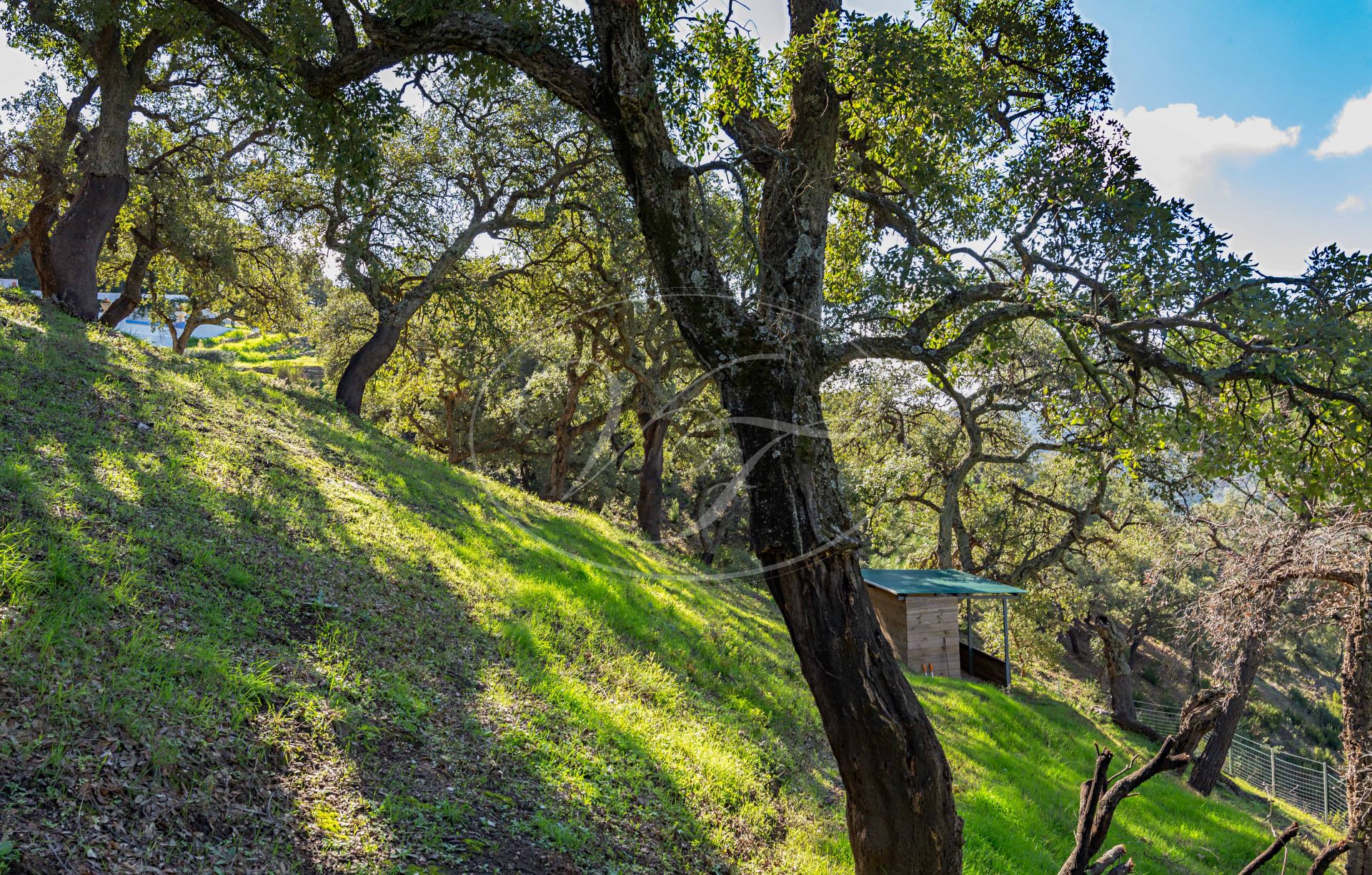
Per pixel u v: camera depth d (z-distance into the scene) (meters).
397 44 5.22
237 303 24.52
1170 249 5.06
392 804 4.46
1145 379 5.92
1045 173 5.75
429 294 18.48
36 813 3.22
